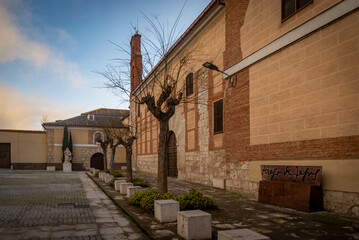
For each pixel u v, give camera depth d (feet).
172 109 31.35
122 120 138.92
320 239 17.30
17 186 50.65
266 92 34.65
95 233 19.11
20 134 118.52
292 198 27.30
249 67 38.29
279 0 32.91
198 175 54.13
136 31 39.17
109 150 131.03
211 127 49.60
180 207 25.13
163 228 19.84
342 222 21.63
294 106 30.17
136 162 106.83
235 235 13.26
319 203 25.99
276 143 32.63
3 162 115.96
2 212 26.07
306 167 27.73
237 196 36.29
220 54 46.52
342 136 24.70
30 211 26.68
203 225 17.21
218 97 47.09
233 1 42.88
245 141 38.60
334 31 25.82
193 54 56.18
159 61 40.11
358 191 23.12
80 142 126.11
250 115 37.65
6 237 17.85
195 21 52.60
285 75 31.60
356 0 23.68
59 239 17.58
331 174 25.58
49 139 121.70
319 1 27.40
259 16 36.47
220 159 46.47
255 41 37.09
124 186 38.34
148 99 32.01
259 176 35.40
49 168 117.60
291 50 30.86
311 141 27.84
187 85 59.36
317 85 27.43
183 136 61.26
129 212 25.44
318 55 27.43
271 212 25.57
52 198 35.73
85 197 37.04
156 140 84.79
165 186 29.48
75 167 123.85
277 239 17.30
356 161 23.43
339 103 25.11
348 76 24.38
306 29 28.66
